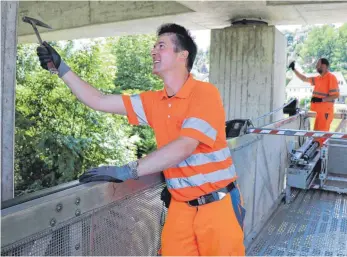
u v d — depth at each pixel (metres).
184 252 1.88
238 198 1.93
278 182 4.43
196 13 5.98
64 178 10.56
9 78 1.43
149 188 1.91
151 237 1.97
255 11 5.67
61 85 12.65
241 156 2.96
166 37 1.80
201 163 1.79
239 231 1.89
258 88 6.07
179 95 1.77
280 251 3.25
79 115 12.71
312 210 4.20
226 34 6.19
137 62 22.31
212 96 1.75
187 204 1.86
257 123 6.09
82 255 1.46
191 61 1.86
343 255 3.19
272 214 4.07
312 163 4.60
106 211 1.59
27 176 10.73
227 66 6.23
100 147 12.68
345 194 4.73
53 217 1.31
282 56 6.51
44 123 12.46
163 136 1.87
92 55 13.58
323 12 5.55
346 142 5.23
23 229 1.19
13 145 1.46
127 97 2.04
